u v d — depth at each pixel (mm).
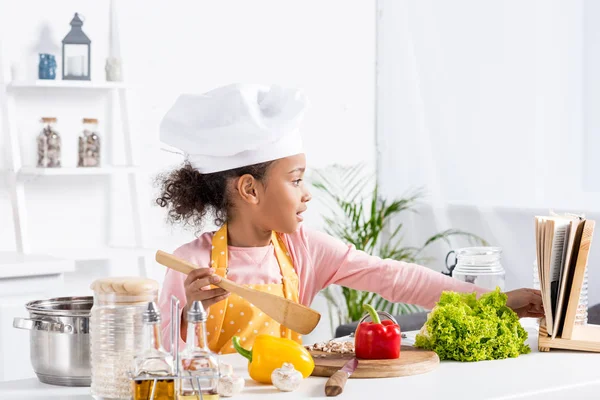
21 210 3791
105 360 1542
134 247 4094
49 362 1681
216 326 2053
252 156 2016
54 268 3438
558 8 4051
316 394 1554
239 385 1549
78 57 3830
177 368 1422
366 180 5074
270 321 2092
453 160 4625
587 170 3953
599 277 3861
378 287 2252
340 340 2088
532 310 2035
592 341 1921
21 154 3918
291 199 2059
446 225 4652
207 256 2146
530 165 4215
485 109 4438
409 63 4863
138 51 4238
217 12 4488
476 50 4480
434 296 2199
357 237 4898
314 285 2289
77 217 4109
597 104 3898
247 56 4598
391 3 4965
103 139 4156
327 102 4914
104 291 1544
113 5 4105
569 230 1867
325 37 4895
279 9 4715
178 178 2160
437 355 1808
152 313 1438
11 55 3859
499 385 1609
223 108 1988
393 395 1535
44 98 3975
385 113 5039
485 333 1838
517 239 4273
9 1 3852
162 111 4316
